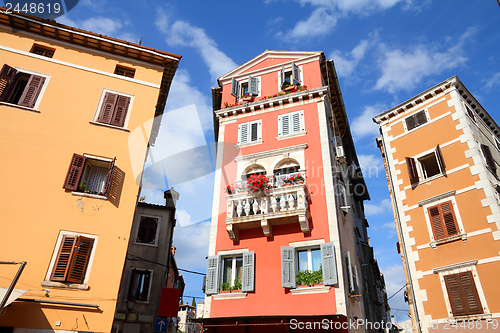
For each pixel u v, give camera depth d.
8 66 14.79
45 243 12.45
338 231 15.05
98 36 16.52
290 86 19.61
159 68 17.55
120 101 16.06
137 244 21.14
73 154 14.11
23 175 13.26
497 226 14.40
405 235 16.95
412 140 18.64
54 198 13.24
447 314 14.40
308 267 14.93
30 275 11.82
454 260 15.02
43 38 16.28
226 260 16.19
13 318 11.20
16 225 12.42
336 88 20.97
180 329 33.09
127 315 18.91
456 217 15.64
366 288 20.72
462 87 18.38
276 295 14.43
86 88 15.83
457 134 17.09
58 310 11.68
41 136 14.16
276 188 15.88
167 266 21.23
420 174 17.67
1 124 13.81
